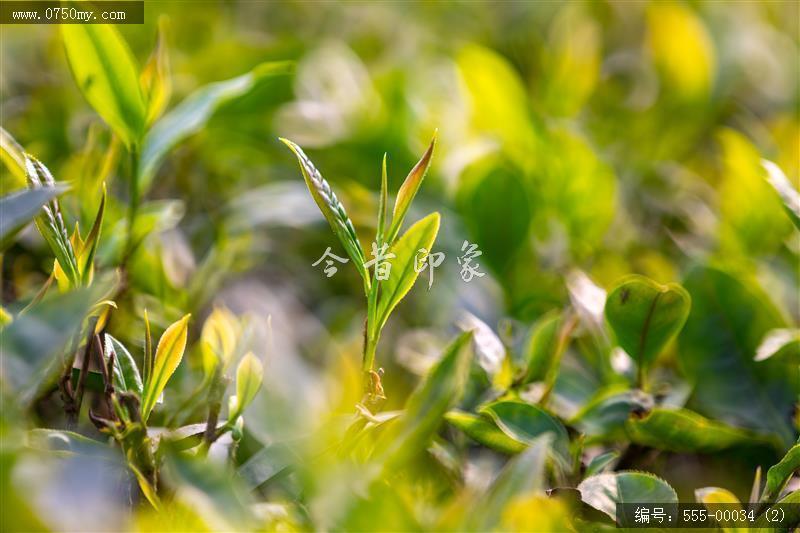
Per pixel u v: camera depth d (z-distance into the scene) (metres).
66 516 0.43
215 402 0.49
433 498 0.52
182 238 0.66
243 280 0.67
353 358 0.60
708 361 0.57
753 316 0.58
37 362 0.45
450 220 0.70
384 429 0.51
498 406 0.52
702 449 0.54
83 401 0.54
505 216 0.67
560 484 0.52
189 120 0.59
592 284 0.58
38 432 0.47
